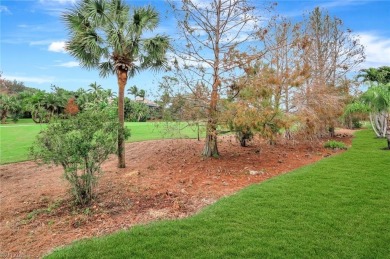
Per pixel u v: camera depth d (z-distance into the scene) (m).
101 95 60.84
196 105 10.07
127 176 8.44
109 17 9.60
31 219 5.57
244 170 8.79
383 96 14.51
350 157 9.96
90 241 4.21
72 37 9.65
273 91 9.61
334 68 18.08
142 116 48.66
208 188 6.96
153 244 3.97
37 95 57.44
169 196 6.38
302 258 3.60
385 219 4.69
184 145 14.66
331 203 5.40
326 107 13.20
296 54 12.95
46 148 5.92
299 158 10.85
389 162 8.84
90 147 6.03
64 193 7.29
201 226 4.50
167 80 10.21
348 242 3.98
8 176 9.88
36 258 4.03
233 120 9.05
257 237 4.11
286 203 5.41
